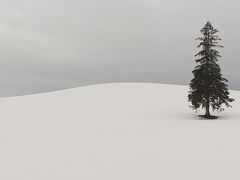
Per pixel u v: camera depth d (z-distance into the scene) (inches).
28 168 600.4
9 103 2073.1
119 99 2097.7
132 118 1470.2
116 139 912.3
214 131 1024.9
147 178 522.0
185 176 526.3
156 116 1518.2
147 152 719.7
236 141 835.4
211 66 1462.8
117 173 554.6
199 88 1460.4
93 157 681.6
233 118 1406.3
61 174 556.4
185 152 709.9
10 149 790.5
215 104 1465.3
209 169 563.8
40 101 2110.0
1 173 569.6
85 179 525.0
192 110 1684.3
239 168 566.6
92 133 1074.7
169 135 964.6
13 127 1258.0
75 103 1991.9
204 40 1496.1
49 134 1083.3
